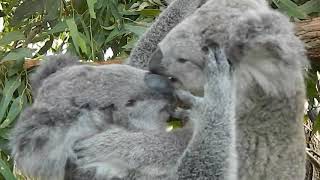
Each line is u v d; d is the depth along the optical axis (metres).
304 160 1.26
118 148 1.01
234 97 1.00
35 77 1.14
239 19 1.06
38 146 1.02
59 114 1.02
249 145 1.21
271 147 1.22
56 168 1.02
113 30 1.74
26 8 1.77
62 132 1.02
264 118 1.20
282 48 1.07
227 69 0.98
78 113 1.02
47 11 1.76
